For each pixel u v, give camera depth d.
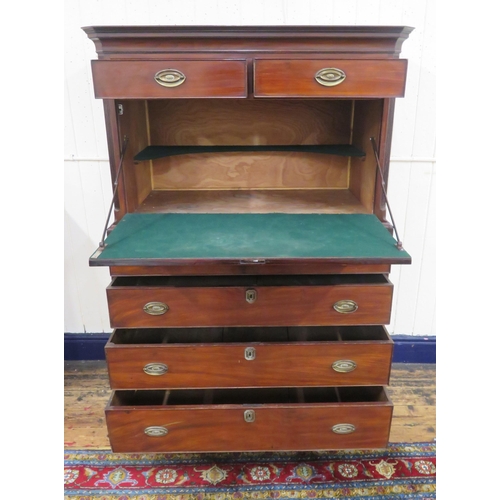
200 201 1.59
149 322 1.32
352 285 1.29
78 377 2.00
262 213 1.44
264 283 1.31
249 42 1.19
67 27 1.67
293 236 1.24
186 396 1.51
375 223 1.34
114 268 1.30
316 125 1.65
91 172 1.85
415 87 1.73
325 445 1.45
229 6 1.63
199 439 1.43
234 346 1.33
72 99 1.75
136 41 1.19
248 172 1.72
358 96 1.20
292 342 1.35
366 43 1.20
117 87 1.18
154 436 1.42
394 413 1.78
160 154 1.49
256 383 1.39
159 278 1.35
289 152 1.69
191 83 1.18
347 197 1.64
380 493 1.43
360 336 1.44
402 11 1.64
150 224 1.33
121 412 1.38
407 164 1.83
